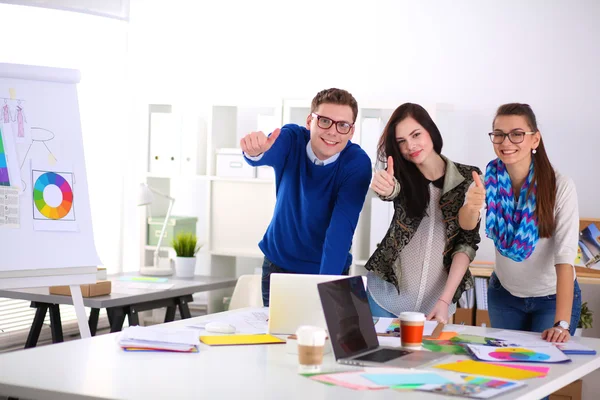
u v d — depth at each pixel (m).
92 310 4.16
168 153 5.17
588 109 4.52
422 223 2.78
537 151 2.80
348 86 5.13
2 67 3.43
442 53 4.86
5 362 1.99
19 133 3.41
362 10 5.07
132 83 5.71
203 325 2.56
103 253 5.47
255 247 5.01
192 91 5.55
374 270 2.82
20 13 4.91
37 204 3.39
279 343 2.31
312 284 2.40
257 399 1.66
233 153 5.00
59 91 3.59
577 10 4.53
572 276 2.69
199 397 1.67
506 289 3.04
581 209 4.55
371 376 1.88
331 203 2.99
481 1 4.75
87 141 5.33
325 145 2.85
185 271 4.72
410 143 2.68
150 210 5.33
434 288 2.81
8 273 3.26
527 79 4.65
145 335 2.24
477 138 4.78
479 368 2.01
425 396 1.70
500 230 2.94
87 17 5.31
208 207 5.14
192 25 5.54
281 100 4.86
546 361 2.11
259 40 5.37
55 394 1.71
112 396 1.67
